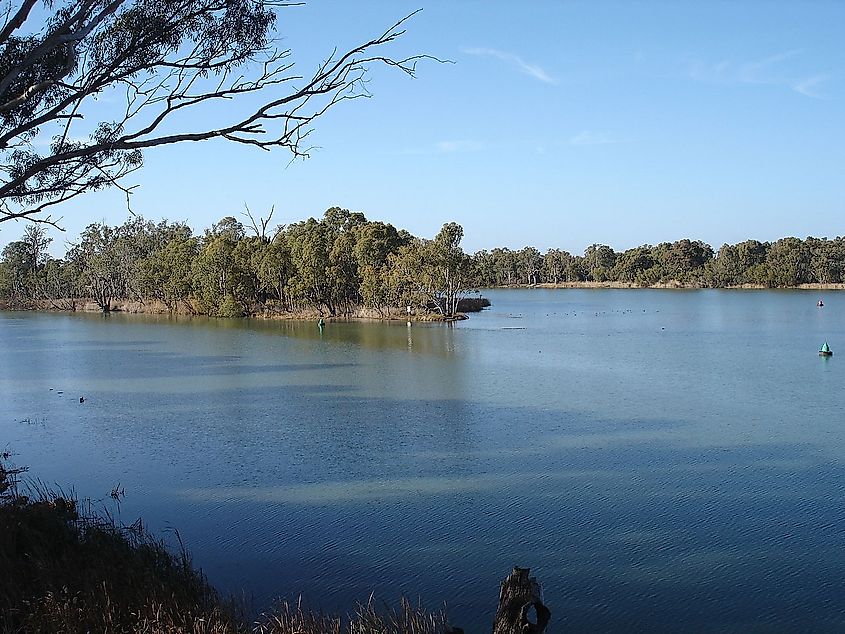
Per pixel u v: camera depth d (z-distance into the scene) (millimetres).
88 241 112375
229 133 9094
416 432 24438
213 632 9484
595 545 14664
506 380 35688
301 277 86062
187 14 10273
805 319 76812
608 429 24641
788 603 12273
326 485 18703
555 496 17625
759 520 15938
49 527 12898
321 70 9195
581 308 101625
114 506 17141
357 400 30516
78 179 11500
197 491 18312
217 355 48375
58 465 20938
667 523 15812
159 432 24969
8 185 9188
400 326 71312
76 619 9258
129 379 37906
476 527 15648
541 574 13391
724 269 162625
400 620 11234
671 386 33719
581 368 40031
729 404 29109
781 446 22156
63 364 44719
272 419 26844
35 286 118000
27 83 10688
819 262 149000
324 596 12484
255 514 16547
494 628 8742
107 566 11445
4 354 50969
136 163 11430
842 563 13750
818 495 17516
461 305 101438
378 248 83750
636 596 12547
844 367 39938
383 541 14922
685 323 73125
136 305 106312
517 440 23203
